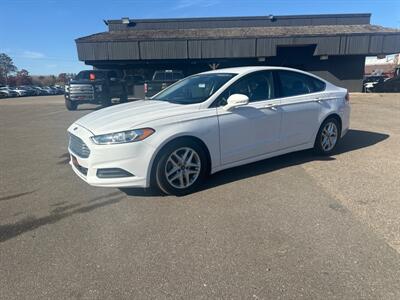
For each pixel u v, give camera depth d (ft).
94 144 11.62
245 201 11.97
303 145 16.48
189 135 12.43
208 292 7.22
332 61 75.66
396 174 14.51
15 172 16.16
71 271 8.07
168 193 12.54
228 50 70.13
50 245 9.29
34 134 27.20
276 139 15.20
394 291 7.09
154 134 11.84
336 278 7.56
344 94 18.22
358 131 24.64
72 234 9.89
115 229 10.14
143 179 11.90
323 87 17.49
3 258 8.70
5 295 7.25
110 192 13.16
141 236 9.68
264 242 9.18
